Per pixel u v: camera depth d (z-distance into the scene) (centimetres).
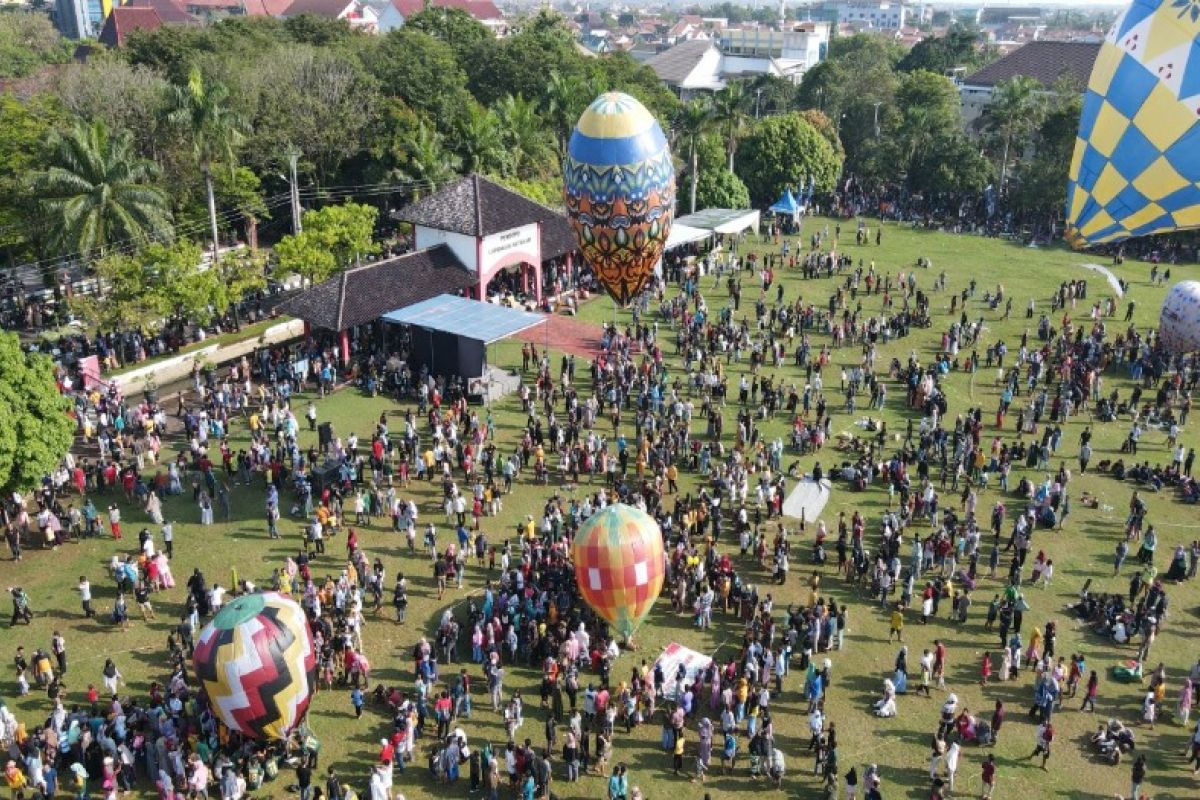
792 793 2627
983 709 2927
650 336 5575
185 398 4938
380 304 5188
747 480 4197
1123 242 7994
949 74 14762
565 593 3238
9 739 2655
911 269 7350
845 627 3256
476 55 9925
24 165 5891
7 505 3706
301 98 7550
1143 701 2950
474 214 5734
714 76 15638
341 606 3161
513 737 2775
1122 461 4372
